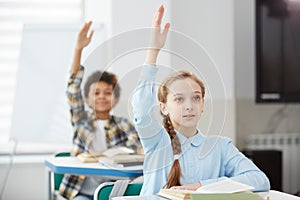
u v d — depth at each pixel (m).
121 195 2.36
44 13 4.98
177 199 1.94
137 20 4.59
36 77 4.66
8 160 4.73
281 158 4.65
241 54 5.26
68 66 4.64
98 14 4.88
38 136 4.65
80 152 3.57
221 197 1.87
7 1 4.91
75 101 2.83
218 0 4.85
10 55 4.89
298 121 5.38
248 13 5.27
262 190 2.22
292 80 5.15
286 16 5.12
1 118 4.87
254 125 5.28
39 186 4.72
